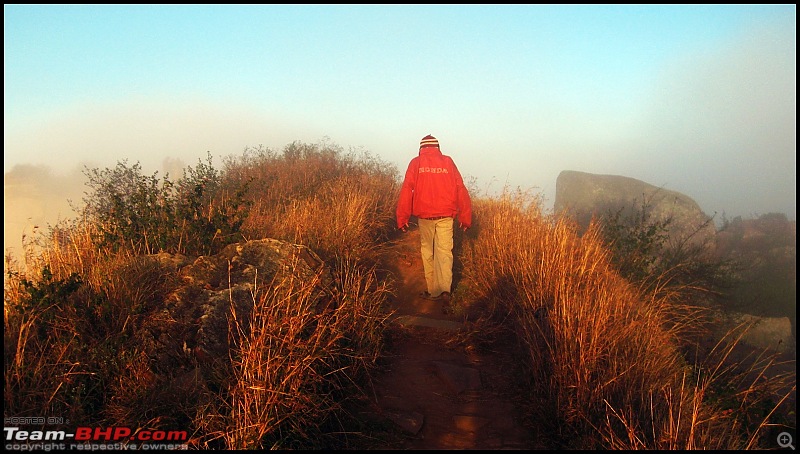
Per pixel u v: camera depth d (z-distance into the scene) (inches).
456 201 250.2
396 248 333.1
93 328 149.9
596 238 273.0
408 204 251.4
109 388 136.5
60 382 129.3
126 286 162.4
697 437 135.0
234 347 149.2
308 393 139.6
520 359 180.7
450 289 247.4
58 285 155.1
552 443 136.1
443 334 205.6
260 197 351.3
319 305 179.6
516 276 228.1
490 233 294.0
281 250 204.5
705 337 243.6
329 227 278.5
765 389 172.7
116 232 207.6
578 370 146.9
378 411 150.4
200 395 133.1
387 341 195.8
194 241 218.2
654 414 141.3
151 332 149.6
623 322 180.2
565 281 204.4
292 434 129.3
